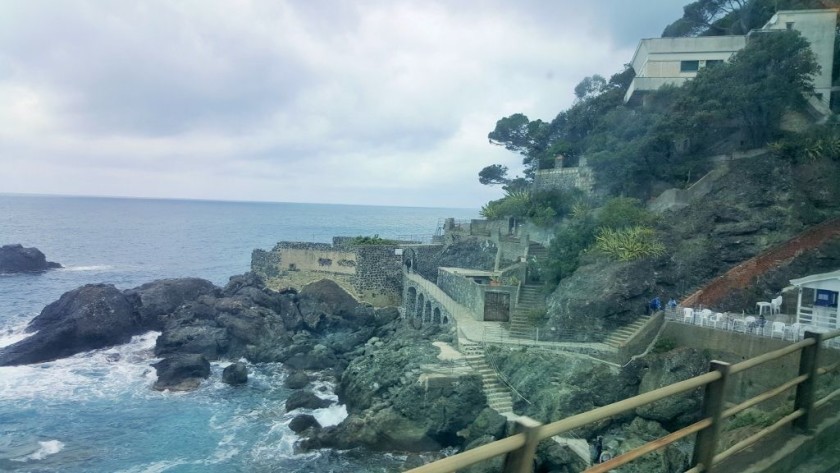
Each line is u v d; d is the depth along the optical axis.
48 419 33.75
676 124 42.50
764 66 40.38
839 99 42.44
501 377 31.92
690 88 44.62
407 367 33.16
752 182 38.12
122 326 51.47
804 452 7.44
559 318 35.41
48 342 46.44
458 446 29.39
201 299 54.66
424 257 61.69
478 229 63.22
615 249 36.66
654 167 44.50
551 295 39.28
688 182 42.41
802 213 35.75
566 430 4.32
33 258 97.62
